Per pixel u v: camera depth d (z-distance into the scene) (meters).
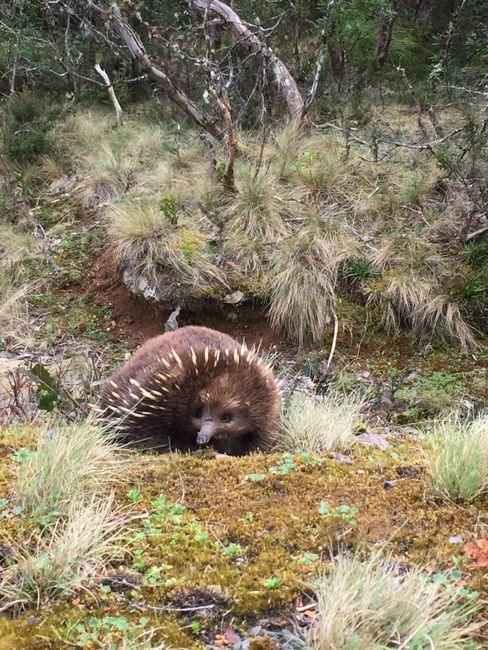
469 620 1.79
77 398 2.66
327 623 1.72
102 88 5.20
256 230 3.57
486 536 1.95
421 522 1.98
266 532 1.93
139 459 2.18
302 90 4.78
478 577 1.85
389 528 1.96
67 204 4.16
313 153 3.87
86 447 2.08
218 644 1.75
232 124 3.76
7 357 3.33
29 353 3.36
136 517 1.96
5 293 3.60
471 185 3.68
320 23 4.77
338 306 3.39
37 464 2.00
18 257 3.76
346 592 1.75
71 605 1.79
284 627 1.77
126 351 3.46
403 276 3.38
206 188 3.78
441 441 2.31
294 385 3.11
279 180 3.91
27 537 1.88
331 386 3.11
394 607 1.74
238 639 1.75
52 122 4.74
